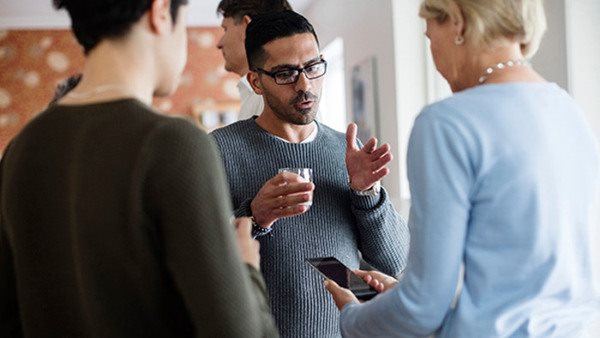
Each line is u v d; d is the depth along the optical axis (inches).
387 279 58.3
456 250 45.1
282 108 71.5
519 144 44.8
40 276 40.6
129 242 37.3
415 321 46.6
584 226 47.8
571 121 47.4
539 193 44.9
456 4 46.8
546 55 122.4
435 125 45.3
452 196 44.6
